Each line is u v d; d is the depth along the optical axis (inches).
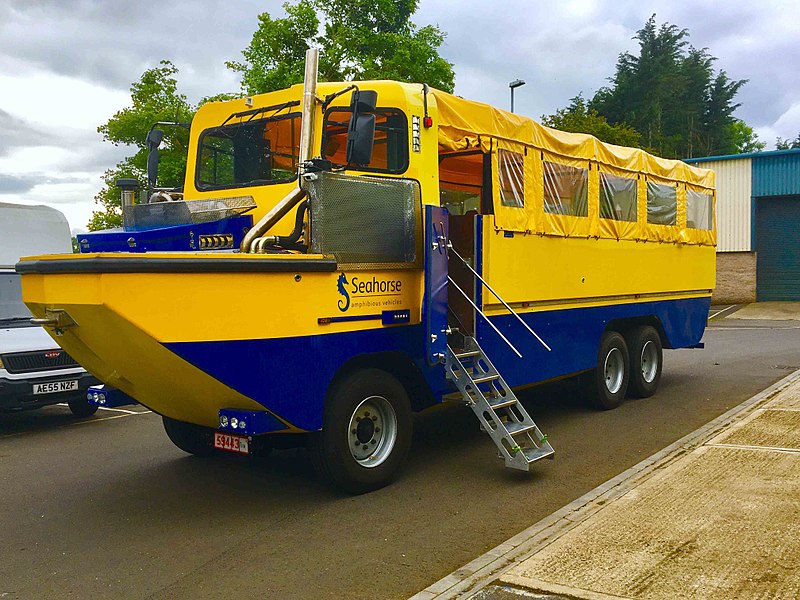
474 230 278.8
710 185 475.5
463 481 256.7
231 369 205.2
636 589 153.8
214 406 220.5
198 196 294.0
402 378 269.6
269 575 181.5
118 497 252.7
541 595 153.9
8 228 427.5
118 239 249.0
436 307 250.8
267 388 213.0
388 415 251.8
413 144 253.0
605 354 369.1
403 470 272.4
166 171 678.5
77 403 409.4
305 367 221.5
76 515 234.5
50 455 321.4
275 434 242.2
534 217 309.4
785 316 934.4
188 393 214.5
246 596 169.9
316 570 183.3
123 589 176.6
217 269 199.2
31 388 362.6
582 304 347.9
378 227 241.8
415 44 736.3
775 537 178.9
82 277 186.9
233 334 204.5
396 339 249.9
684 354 591.8
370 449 249.3
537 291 313.1
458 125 270.5
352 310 234.5
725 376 475.8
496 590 157.8
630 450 291.7
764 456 253.0
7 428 390.3
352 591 170.2
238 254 203.0
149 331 189.8
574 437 316.8
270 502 240.8
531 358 311.9
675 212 429.4
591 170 350.3
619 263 374.3
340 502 237.5
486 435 327.6
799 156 1044.5
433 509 227.3
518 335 304.3
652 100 2436.0
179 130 685.3
